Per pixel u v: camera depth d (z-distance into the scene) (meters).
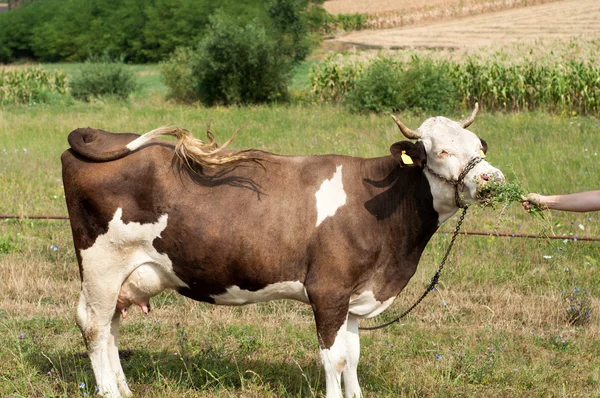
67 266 8.30
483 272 8.15
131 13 48.56
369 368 5.93
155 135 4.83
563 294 7.39
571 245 8.92
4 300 7.25
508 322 6.96
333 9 61.25
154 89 29.42
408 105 20.55
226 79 23.94
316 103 23.70
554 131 15.85
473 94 21.81
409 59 26.92
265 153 5.03
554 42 28.52
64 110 21.81
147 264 5.01
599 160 12.77
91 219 4.91
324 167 4.96
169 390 5.30
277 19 33.84
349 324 5.17
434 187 4.79
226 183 4.87
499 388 5.61
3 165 13.18
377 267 4.94
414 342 6.44
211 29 25.14
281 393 5.33
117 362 5.28
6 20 54.12
